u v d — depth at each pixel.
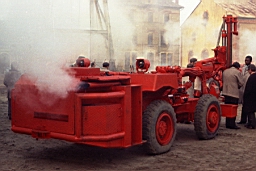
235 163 5.32
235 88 7.99
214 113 7.00
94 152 6.00
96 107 4.74
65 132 4.82
